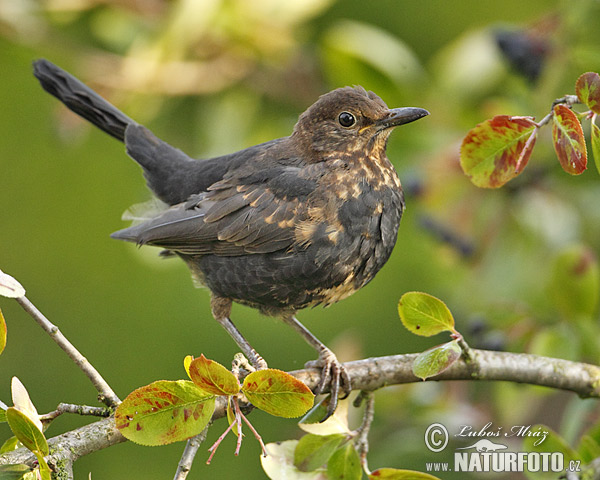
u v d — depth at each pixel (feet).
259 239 28.68
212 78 37.17
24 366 43.73
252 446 41.47
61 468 20.67
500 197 34.99
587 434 24.36
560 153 19.56
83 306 44.91
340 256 28.40
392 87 34.96
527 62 33.63
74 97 33.53
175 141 40.75
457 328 36.55
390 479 21.34
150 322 44.14
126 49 39.37
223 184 30.22
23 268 45.73
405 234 41.88
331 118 29.30
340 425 23.12
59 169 46.96
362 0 43.88
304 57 39.70
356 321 43.09
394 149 35.45
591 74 19.08
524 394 30.58
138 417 19.79
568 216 34.96
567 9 33.68
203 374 19.51
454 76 36.22
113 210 46.73
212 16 34.86
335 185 28.58
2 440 40.19
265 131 38.65
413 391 31.83
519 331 30.35
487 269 34.99
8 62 45.34
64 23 40.14
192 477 41.04
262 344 42.19
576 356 28.48
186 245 30.07
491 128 20.70
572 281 29.22
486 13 44.09
